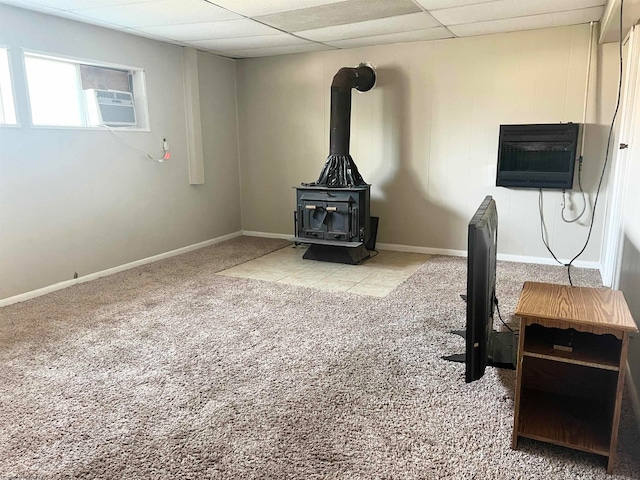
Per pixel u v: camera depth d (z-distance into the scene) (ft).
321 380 8.04
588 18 13.07
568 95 14.30
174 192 16.98
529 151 14.62
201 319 10.84
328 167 16.03
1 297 11.83
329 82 17.74
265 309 11.45
